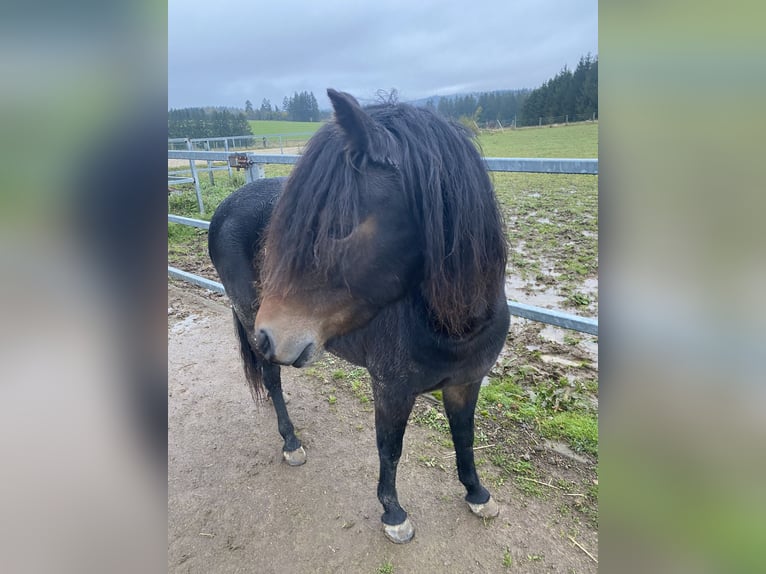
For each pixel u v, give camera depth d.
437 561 1.77
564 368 2.81
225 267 2.12
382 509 2.02
